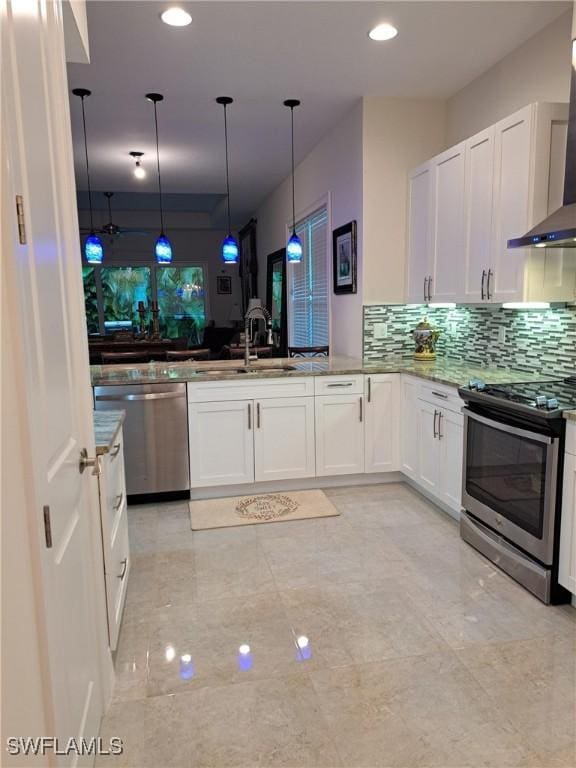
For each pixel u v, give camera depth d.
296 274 6.96
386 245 4.46
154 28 3.20
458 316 4.45
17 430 0.99
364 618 2.43
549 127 2.90
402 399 4.05
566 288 3.07
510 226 3.11
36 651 1.06
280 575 2.82
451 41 3.41
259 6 2.97
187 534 3.34
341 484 4.15
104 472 1.96
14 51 1.06
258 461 3.93
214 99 4.32
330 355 5.22
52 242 1.39
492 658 2.14
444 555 3.01
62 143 1.60
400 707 1.89
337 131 4.93
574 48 2.68
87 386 1.77
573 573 2.36
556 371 3.31
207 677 2.06
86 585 1.65
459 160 3.62
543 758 1.67
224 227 11.08
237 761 1.68
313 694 1.96
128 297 11.07
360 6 2.99
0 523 0.88
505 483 2.76
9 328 0.97
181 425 3.78
